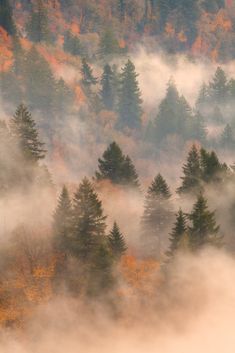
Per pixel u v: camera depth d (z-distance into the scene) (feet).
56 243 465.88
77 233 462.19
